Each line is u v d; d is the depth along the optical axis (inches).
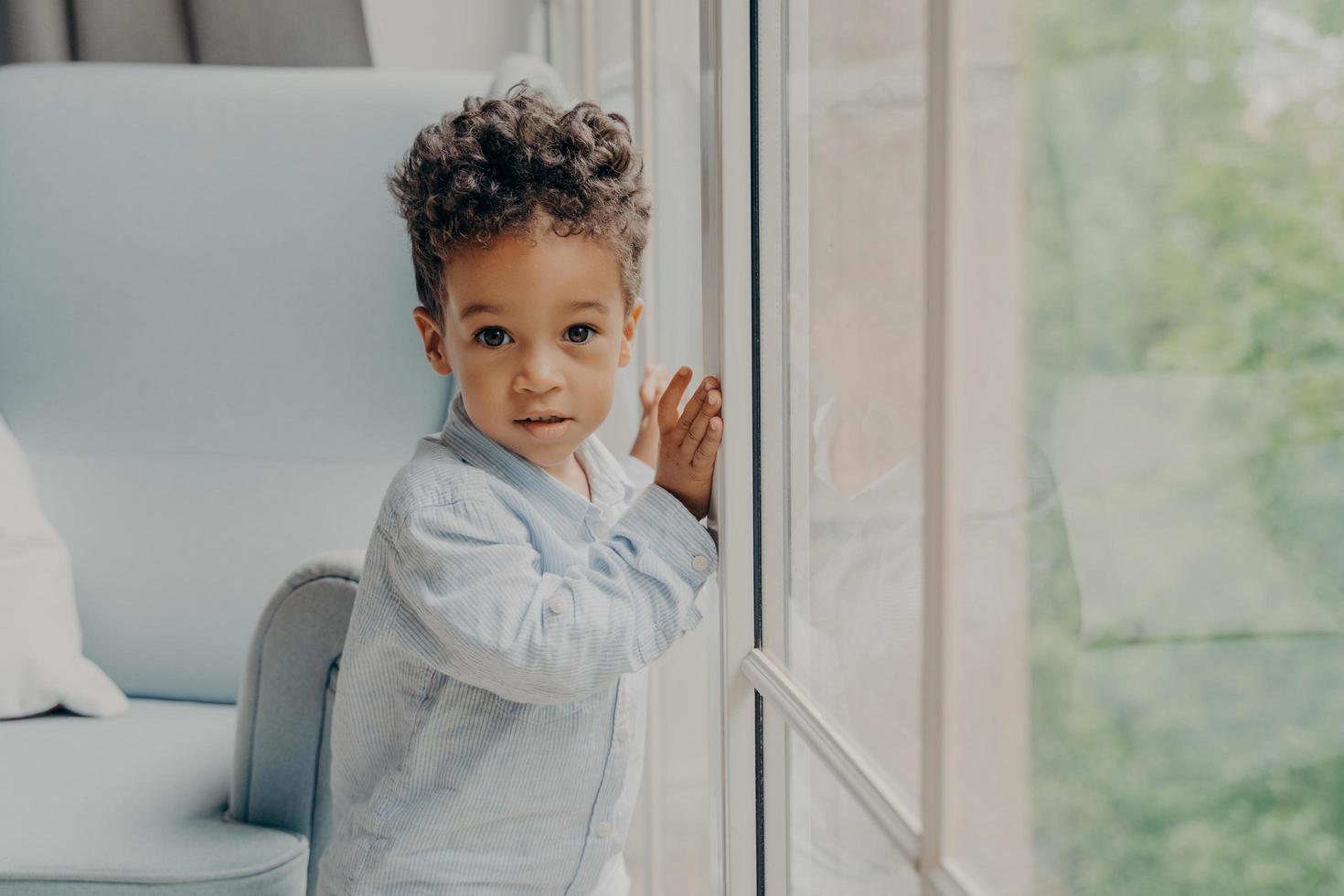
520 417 32.9
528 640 31.3
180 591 56.7
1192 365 14.3
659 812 55.2
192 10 72.9
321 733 43.2
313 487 57.2
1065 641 17.2
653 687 54.8
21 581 53.1
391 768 35.7
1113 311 15.8
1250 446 13.4
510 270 31.7
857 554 25.6
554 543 34.6
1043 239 17.3
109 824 41.6
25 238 59.4
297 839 42.0
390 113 59.0
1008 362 18.5
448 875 34.9
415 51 80.0
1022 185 17.8
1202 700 14.3
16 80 61.7
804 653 29.6
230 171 59.1
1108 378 15.9
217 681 56.4
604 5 60.2
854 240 25.4
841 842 27.6
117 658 56.8
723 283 31.7
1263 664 13.3
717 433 32.3
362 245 58.1
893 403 23.4
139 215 59.1
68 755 47.3
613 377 33.9
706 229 33.0
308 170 58.7
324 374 57.9
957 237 19.9
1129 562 15.7
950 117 19.7
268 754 43.0
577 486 38.8
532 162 31.9
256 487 57.4
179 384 58.2
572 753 35.4
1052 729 17.7
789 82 29.5
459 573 32.3
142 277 58.7
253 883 39.6
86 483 58.0
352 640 36.2
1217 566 14.0
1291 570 12.8
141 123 59.9
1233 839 13.8
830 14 26.3
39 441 58.7
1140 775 15.6
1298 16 12.5
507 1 80.6
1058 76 16.8
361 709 36.5
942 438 20.4
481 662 31.8
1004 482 18.7
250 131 59.4
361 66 74.3
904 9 22.2
